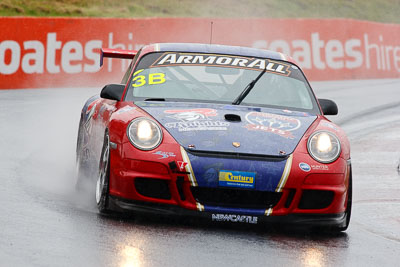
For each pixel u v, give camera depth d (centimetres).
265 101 2025
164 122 1781
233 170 1672
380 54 7775
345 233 1884
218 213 1689
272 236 1727
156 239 1560
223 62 2155
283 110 1986
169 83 2044
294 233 1803
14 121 3966
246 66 2150
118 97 2002
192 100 1986
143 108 1875
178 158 1678
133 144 1711
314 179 1712
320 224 1744
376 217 2222
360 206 2405
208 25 6962
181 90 2020
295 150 1741
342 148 1795
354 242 1772
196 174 1669
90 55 6069
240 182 1675
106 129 1880
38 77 5791
